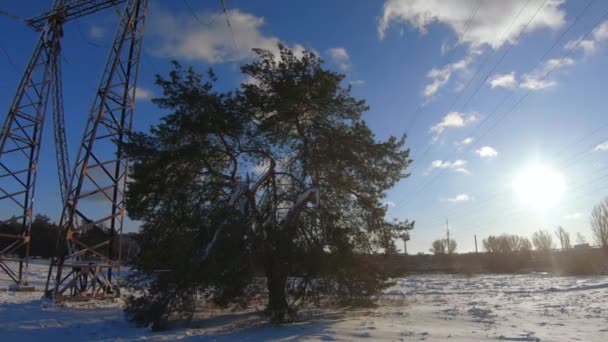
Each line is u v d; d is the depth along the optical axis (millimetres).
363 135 20156
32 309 22094
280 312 16938
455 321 17016
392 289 41094
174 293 16625
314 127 20078
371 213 21031
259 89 20031
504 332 14062
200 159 20109
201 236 17391
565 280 51375
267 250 16984
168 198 20219
